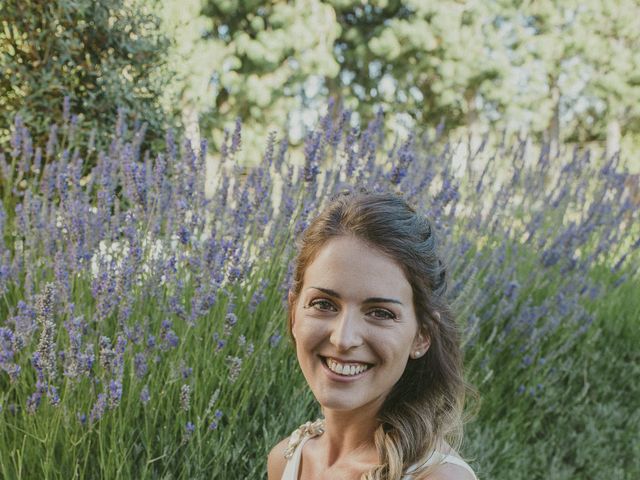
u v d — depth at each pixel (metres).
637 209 4.93
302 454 1.78
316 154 3.06
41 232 2.93
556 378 3.79
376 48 12.50
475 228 3.92
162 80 5.02
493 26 13.81
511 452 3.40
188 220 2.88
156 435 2.46
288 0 12.36
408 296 1.42
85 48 4.75
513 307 3.69
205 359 2.56
